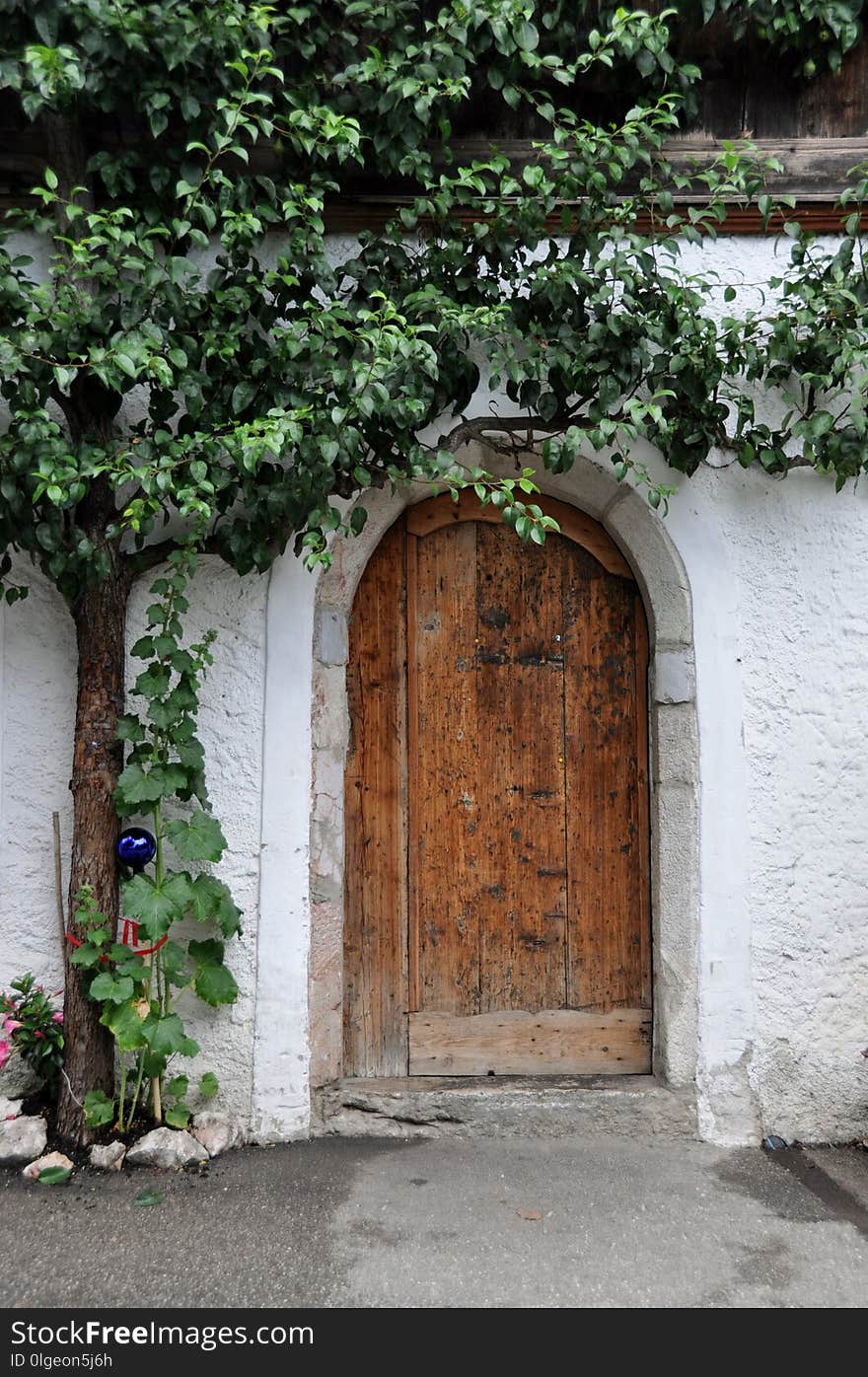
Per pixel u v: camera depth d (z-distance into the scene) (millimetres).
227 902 2941
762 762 3186
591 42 2977
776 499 3217
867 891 3188
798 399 3209
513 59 3045
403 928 3395
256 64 2953
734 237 3248
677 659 3219
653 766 3350
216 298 2865
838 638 3203
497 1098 3186
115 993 2758
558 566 3463
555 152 2969
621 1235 2572
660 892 3283
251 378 2934
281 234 3131
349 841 3379
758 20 3223
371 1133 3158
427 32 3039
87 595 2959
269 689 3096
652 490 2922
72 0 2691
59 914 3041
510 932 3418
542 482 3357
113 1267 2373
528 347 3047
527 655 3457
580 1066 3387
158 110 2861
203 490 2656
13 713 3092
